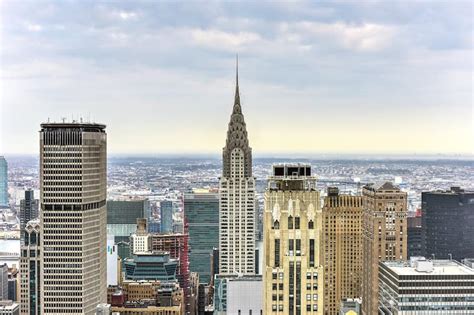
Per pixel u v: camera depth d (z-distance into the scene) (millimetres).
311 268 135000
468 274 169875
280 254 135125
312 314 135500
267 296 135500
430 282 170250
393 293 177000
